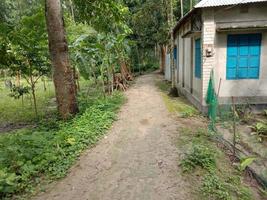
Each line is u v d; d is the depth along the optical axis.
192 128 7.42
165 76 20.50
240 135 7.11
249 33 8.62
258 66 8.80
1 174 4.60
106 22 9.76
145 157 5.74
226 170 5.18
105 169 5.32
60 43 7.98
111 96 12.05
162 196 4.33
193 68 10.62
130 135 7.11
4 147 6.00
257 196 4.49
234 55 8.77
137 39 24.30
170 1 12.66
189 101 11.21
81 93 13.80
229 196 4.26
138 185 4.68
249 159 5.26
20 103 13.81
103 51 12.30
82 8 9.16
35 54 9.48
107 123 7.85
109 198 4.36
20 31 8.87
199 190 4.41
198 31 9.10
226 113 8.48
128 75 19.17
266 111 8.62
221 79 8.88
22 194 4.56
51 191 4.63
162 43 20.86
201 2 8.40
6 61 9.47
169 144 6.32
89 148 6.34
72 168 5.40
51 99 14.76
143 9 17.58
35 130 7.89
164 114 9.01
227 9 8.41
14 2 26.11
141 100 11.56
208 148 5.93
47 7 7.78
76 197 4.43
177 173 4.97
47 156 5.65
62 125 7.84
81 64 12.36
